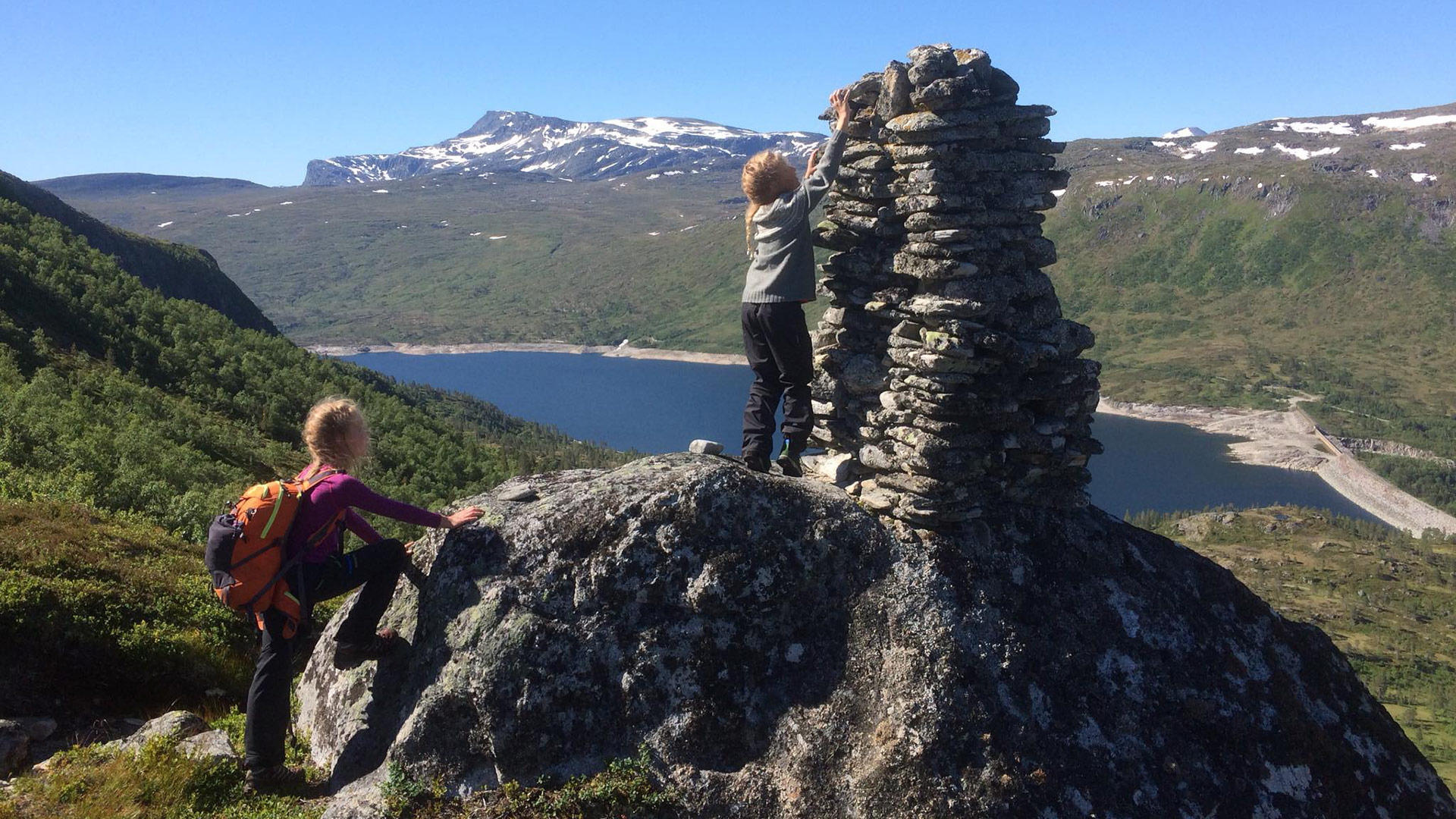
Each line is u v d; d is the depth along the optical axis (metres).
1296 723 7.16
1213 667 7.21
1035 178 7.69
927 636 6.52
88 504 17.12
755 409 7.68
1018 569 7.18
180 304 89.62
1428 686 148.00
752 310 7.35
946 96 7.17
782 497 6.95
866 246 8.12
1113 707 6.73
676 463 7.43
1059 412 7.76
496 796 5.88
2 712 7.46
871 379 7.91
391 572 6.47
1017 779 6.12
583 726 6.09
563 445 181.12
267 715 6.10
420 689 6.22
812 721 6.28
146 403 53.56
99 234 140.25
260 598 5.96
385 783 5.89
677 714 6.20
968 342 7.04
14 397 35.91
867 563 6.86
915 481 7.01
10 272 69.44
